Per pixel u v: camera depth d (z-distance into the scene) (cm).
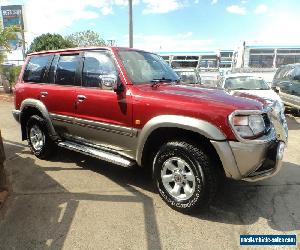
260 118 359
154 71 483
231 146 340
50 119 543
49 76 552
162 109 380
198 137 370
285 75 1139
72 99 494
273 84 1235
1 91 1789
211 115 347
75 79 501
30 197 429
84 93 475
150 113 391
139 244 325
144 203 411
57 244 326
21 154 620
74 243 327
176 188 385
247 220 369
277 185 464
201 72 1856
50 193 441
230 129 339
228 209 394
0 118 1031
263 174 361
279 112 439
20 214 384
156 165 397
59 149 632
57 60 543
